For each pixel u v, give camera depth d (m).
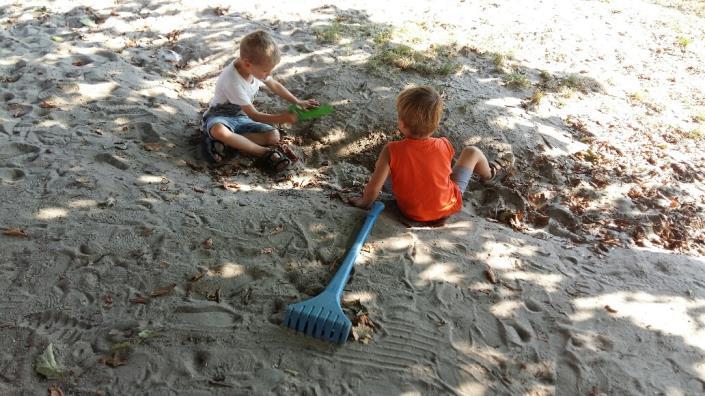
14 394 2.03
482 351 2.39
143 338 2.27
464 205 3.58
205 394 2.09
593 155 4.14
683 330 2.62
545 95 4.84
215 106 3.71
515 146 4.13
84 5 5.66
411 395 2.17
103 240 2.74
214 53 5.00
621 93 5.11
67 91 4.09
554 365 2.37
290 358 2.26
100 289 2.48
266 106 4.30
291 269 2.71
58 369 2.12
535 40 5.98
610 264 3.06
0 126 3.59
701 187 3.96
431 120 3.06
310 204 3.22
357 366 2.26
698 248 3.36
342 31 5.54
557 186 3.86
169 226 2.89
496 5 6.98
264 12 5.87
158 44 5.07
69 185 3.11
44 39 4.88
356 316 2.47
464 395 2.19
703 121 4.81
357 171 3.87
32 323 2.30
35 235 2.73
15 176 3.17
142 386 2.10
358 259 2.81
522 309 2.63
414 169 3.09
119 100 4.09
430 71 4.89
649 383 2.33
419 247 2.95
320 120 4.19
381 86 4.62
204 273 2.62
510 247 3.07
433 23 6.09
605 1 7.76
